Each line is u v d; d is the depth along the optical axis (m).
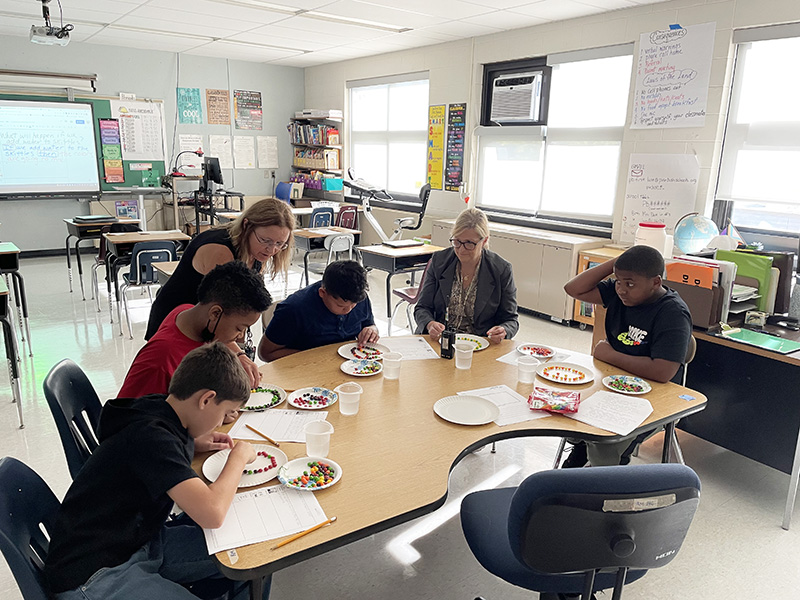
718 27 4.13
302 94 9.04
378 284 6.60
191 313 1.64
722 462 2.87
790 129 3.92
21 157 7.06
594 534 1.15
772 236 4.05
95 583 1.17
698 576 2.03
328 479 1.36
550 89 5.54
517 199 6.08
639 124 4.71
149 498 1.19
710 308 2.60
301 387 1.91
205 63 8.05
